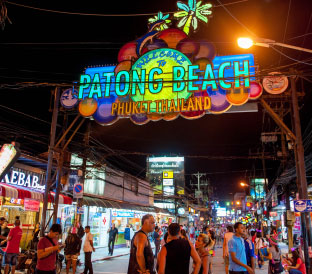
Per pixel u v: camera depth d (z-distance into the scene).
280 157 20.89
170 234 4.83
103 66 14.31
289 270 9.41
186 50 13.23
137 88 13.40
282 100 13.19
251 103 12.97
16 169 16.45
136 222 31.45
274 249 10.96
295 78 12.63
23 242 16.17
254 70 12.75
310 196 22.98
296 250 9.59
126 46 13.97
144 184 35.19
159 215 38.62
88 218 23.16
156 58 13.45
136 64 13.59
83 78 14.34
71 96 14.52
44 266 6.20
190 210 53.22
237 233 6.84
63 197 18.12
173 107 12.88
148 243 5.14
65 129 15.27
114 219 27.02
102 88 14.03
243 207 73.44
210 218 80.62
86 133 19.89
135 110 13.28
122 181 29.22
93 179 22.62
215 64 13.10
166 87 12.76
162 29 13.79
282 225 36.25
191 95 12.91
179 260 4.62
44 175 19.09
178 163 53.25
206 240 7.75
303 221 12.34
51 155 14.47
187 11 13.71
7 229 12.26
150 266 5.00
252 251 7.36
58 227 6.46
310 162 16.41
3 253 11.22
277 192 28.97
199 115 12.84
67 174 20.36
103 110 13.84
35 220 18.42
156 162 53.75
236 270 6.57
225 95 12.74
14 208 17.20
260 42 9.40
